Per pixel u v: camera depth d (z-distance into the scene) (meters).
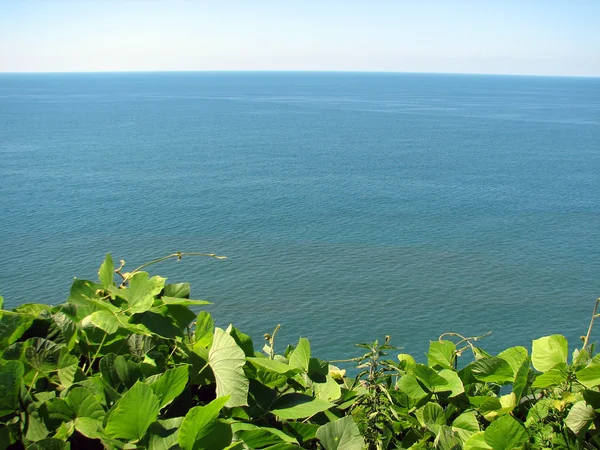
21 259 54.25
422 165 120.00
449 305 43.84
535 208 80.88
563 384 2.40
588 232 67.81
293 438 2.10
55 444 1.86
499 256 57.31
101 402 2.06
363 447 2.22
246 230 67.94
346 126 198.25
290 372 2.34
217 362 2.23
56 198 84.00
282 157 131.12
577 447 2.25
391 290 46.81
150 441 1.91
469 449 2.24
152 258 55.94
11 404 1.99
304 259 55.31
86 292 2.49
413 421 2.51
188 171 111.06
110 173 107.19
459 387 2.54
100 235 64.50
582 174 109.94
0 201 81.12
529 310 43.31
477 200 86.12
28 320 2.34
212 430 1.87
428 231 67.69
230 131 180.75
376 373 2.70
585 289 47.84
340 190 93.44
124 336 2.42
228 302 43.75
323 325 39.88
